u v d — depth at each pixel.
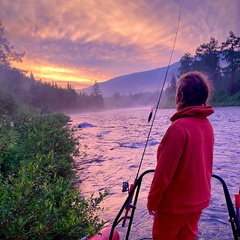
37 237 3.25
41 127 11.10
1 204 3.23
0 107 20.59
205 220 5.43
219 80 88.19
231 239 4.75
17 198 3.36
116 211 5.96
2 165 5.99
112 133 22.30
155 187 2.62
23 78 63.41
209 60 90.00
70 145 10.29
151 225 5.27
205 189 2.73
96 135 21.31
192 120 2.69
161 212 2.75
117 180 8.44
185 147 2.58
